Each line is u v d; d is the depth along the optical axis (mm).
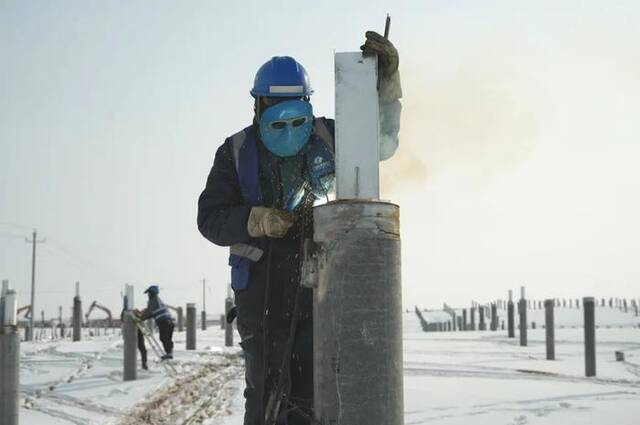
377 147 2088
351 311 1948
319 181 2920
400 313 2010
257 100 2939
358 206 1975
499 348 19031
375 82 2115
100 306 33125
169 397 9320
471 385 9938
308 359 2840
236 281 2957
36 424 7383
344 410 1931
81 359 15078
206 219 2846
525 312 19953
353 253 1958
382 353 1948
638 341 21094
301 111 2789
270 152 2928
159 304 14188
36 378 11633
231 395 9258
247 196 2914
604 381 10750
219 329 33844
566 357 15836
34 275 38688
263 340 2908
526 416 7367
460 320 42625
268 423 2629
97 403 8867
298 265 2861
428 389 9453
